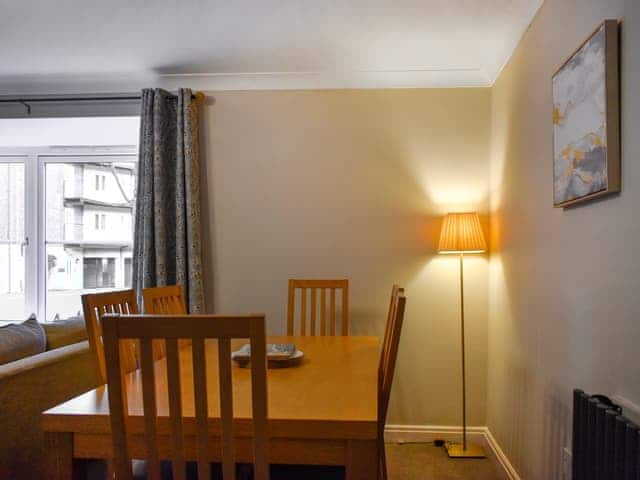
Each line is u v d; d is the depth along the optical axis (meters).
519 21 2.08
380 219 2.77
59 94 2.91
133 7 2.05
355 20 2.16
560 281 1.65
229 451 0.97
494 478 2.29
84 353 1.98
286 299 2.80
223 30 2.27
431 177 2.75
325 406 1.21
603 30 1.26
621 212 1.23
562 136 1.56
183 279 2.70
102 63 2.64
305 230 2.80
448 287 2.73
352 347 1.99
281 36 2.33
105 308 1.70
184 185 2.74
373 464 1.12
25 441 1.66
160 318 0.95
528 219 2.01
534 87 1.94
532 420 1.94
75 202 3.45
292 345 1.82
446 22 2.17
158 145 2.70
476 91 2.73
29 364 1.69
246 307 2.82
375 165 2.78
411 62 2.61
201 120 2.87
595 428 1.16
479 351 2.71
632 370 1.17
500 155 2.50
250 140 2.84
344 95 2.79
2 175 3.47
